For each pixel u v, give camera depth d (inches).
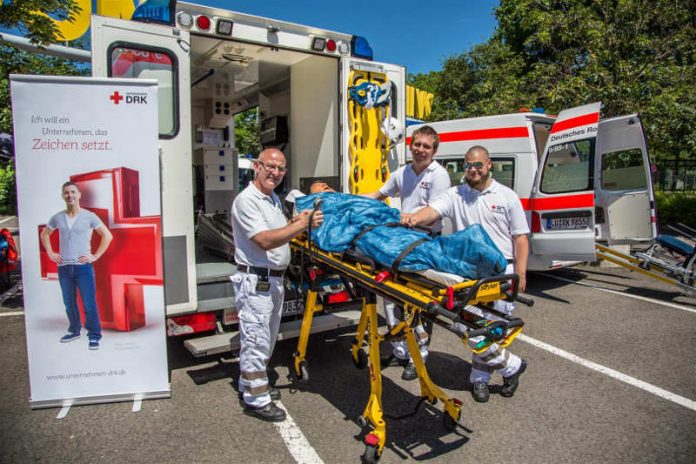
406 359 160.6
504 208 141.3
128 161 137.4
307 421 133.4
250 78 255.8
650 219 262.1
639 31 431.2
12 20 221.5
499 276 99.1
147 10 152.0
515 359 145.6
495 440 124.4
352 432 128.0
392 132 201.6
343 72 190.7
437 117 631.2
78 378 139.4
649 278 303.6
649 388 153.2
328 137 203.3
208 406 141.3
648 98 402.6
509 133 264.2
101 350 139.9
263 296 131.3
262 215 130.1
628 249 323.6
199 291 159.3
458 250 101.7
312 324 167.2
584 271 327.3
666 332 204.5
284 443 122.3
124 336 140.9
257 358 131.9
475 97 617.9
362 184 197.9
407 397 148.2
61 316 136.8
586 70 419.2
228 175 264.8
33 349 136.2
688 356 178.5
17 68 251.8
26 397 145.7
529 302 103.6
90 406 140.4
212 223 205.3
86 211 135.9
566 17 448.1
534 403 144.1
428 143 154.7
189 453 117.4
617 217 279.1
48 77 130.9
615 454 117.7
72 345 138.1
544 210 245.4
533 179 255.3
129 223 138.7
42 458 114.4
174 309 151.7
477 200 143.9
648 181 260.8
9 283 281.9
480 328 99.4
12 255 283.7
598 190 287.7
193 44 194.7
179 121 152.9
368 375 164.2
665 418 134.6
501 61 577.6
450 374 165.5
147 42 148.5
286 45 178.1
